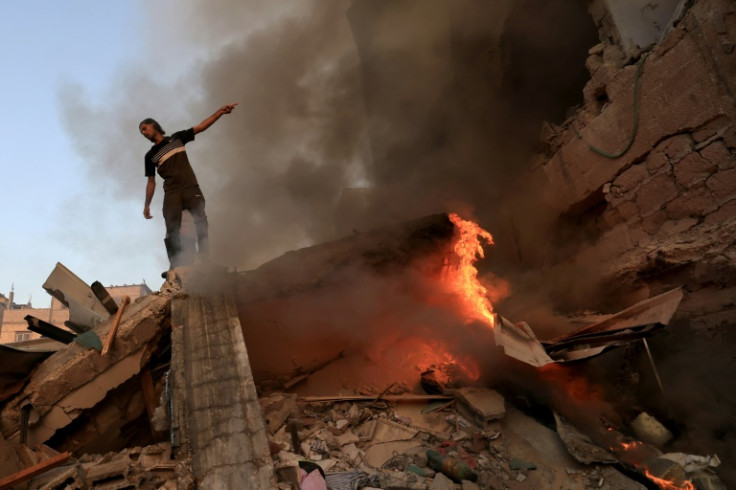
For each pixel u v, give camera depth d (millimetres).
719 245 4867
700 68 5188
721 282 4766
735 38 4789
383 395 5781
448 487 4031
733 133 4887
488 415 5062
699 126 5270
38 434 4227
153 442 5082
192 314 4621
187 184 5379
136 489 3342
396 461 4508
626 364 5402
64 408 4355
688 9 5500
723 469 4250
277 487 3275
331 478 3945
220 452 3436
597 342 4859
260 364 6254
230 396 3832
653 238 6016
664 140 5781
